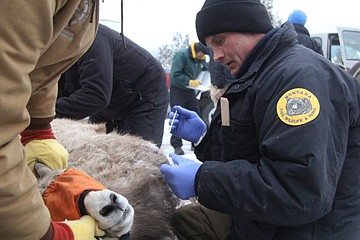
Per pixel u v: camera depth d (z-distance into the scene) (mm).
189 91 6402
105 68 2818
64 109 2742
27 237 936
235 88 1555
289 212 1324
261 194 1345
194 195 1499
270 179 1336
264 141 1381
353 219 1488
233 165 1421
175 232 1817
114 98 3197
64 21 994
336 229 1475
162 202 1733
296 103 1338
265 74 1481
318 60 1464
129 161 1791
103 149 1851
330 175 1347
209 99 7082
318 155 1286
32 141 1451
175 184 1503
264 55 1521
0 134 865
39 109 1450
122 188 1581
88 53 2791
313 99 1339
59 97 3094
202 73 6789
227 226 1759
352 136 1500
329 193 1341
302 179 1292
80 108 2770
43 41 916
